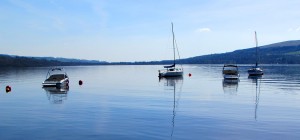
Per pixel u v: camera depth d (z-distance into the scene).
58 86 54.00
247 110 27.27
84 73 133.25
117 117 23.97
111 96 39.22
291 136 18.30
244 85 57.06
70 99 35.94
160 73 84.25
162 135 18.41
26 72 126.94
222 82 66.19
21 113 25.86
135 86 56.97
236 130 19.67
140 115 24.80
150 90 47.97
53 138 17.73
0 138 17.73
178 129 19.88
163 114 25.23
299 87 51.88
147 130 19.61
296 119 23.22
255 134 18.70
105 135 18.41
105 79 84.25
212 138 17.80
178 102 32.78
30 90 48.06
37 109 28.11
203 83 63.38
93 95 40.47
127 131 19.34
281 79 74.81
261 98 36.47
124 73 133.62
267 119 23.17
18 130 19.62
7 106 30.16
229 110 27.23
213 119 23.11
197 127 20.45
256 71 92.12
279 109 27.88
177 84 61.19
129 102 32.94
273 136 18.28
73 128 20.16
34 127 20.45
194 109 27.81
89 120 22.80
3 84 60.66
